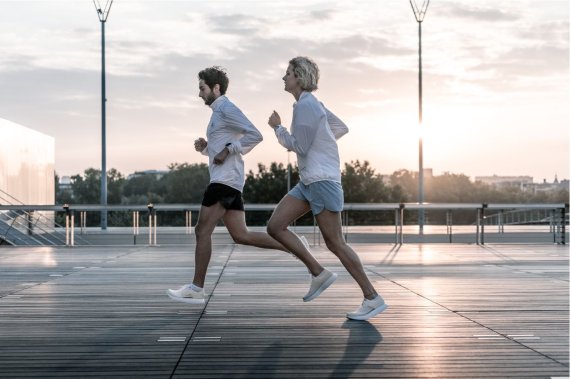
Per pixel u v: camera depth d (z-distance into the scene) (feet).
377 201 186.60
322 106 18.48
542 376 12.53
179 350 14.66
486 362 13.55
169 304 21.36
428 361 13.62
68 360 13.82
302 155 17.99
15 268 34.45
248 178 170.60
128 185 211.61
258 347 14.92
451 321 18.02
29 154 85.05
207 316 18.97
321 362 13.56
